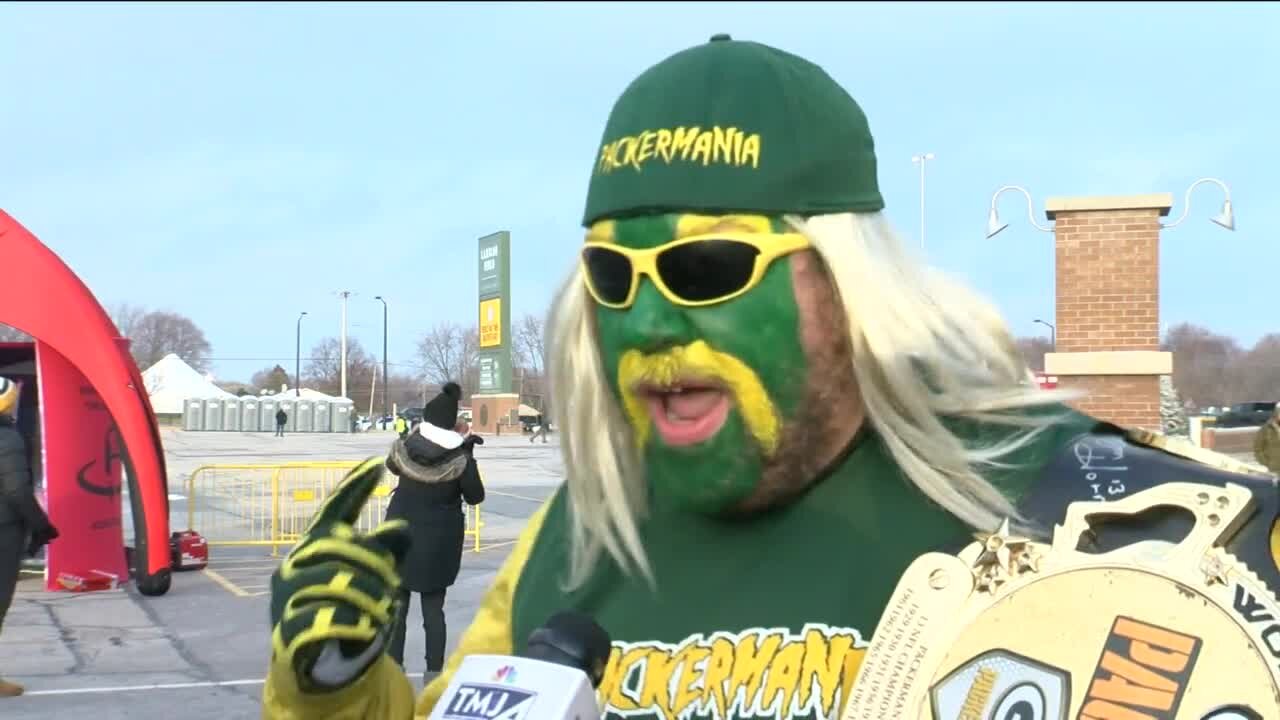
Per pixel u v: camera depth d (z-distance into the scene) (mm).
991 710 1253
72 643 7363
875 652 1321
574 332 1685
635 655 1590
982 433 1465
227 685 6281
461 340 80000
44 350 9078
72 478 9273
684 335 1424
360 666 1282
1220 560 1207
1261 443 1412
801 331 1408
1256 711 1140
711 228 1416
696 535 1593
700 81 1466
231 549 12078
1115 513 1292
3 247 8734
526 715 1239
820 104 1455
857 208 1454
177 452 31734
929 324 1438
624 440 1652
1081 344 9617
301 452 32000
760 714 1450
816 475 1479
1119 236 9531
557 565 1762
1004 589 1291
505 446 36875
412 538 1349
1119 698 1199
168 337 91875
